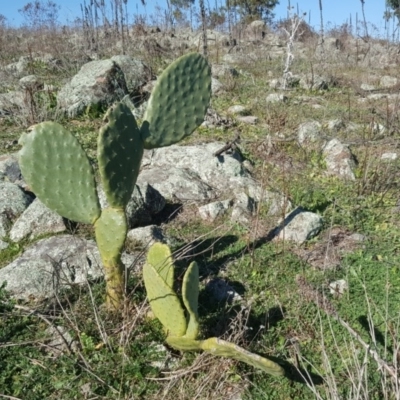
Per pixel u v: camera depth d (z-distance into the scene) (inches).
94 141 127.0
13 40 290.0
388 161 115.0
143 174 103.1
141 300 65.8
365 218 91.0
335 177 108.7
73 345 59.3
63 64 217.5
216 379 54.4
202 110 64.4
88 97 148.7
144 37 284.7
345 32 353.4
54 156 59.2
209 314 65.0
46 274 69.1
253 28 371.6
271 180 103.8
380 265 75.5
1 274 70.4
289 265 76.2
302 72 223.0
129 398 53.4
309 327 62.7
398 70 239.0
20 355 58.2
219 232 85.4
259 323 63.9
